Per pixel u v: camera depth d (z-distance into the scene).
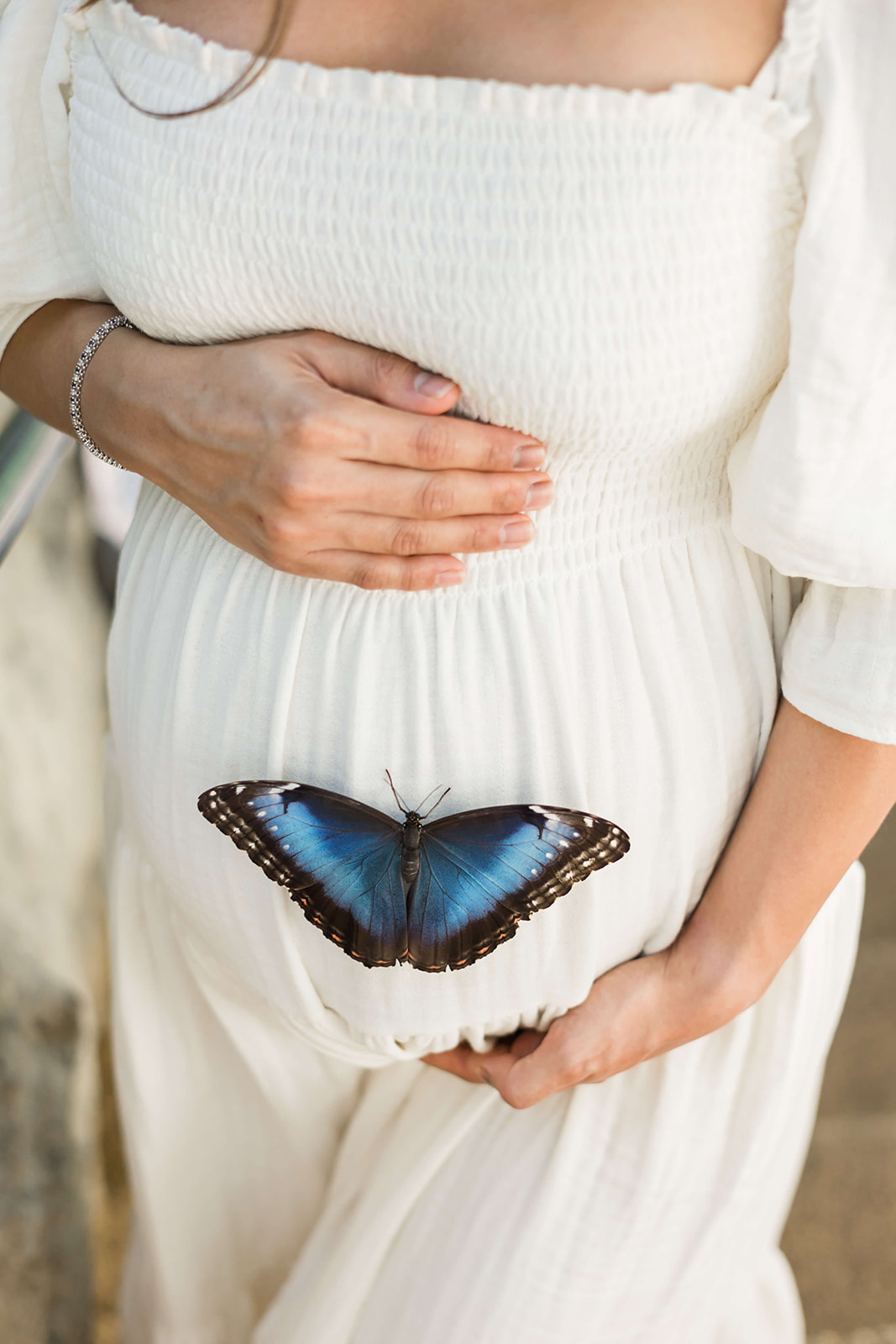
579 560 0.60
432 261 0.56
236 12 0.57
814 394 0.55
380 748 0.61
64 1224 0.91
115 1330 0.93
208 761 0.64
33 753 1.13
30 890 1.04
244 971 0.67
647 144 0.54
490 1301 0.67
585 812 0.59
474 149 0.55
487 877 0.59
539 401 0.57
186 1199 0.77
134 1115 0.75
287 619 0.61
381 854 0.59
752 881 0.64
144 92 0.59
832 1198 1.04
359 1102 0.76
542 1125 0.68
